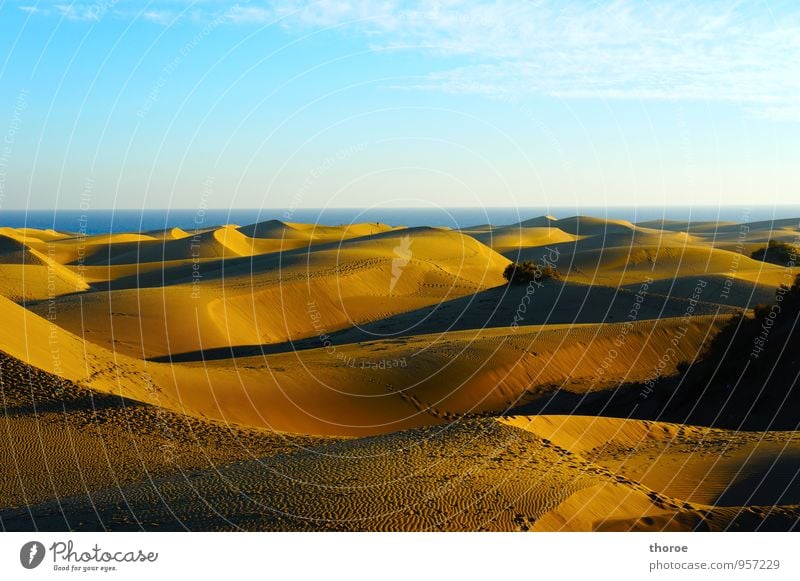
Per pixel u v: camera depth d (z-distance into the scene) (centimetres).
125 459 1661
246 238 11075
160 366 2511
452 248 8044
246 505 1121
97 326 3938
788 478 1502
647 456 1717
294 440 1897
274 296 5003
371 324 4925
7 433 1727
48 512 1239
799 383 2408
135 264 8419
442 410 2488
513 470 1333
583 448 1734
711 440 1903
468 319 4712
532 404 2616
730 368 2741
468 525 1051
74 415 1873
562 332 3306
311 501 1116
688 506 1310
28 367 2033
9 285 5109
